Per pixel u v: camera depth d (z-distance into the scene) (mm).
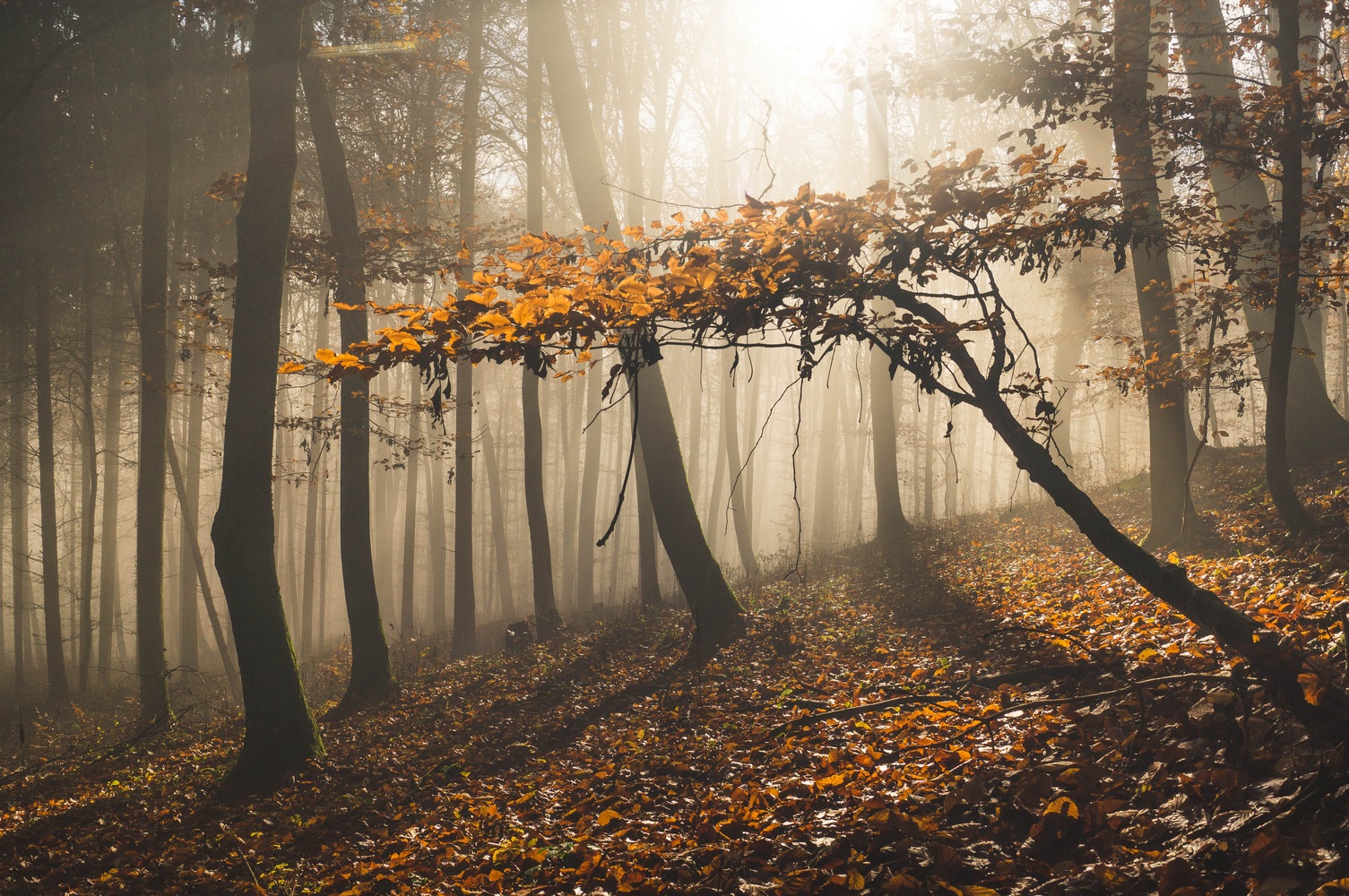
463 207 19312
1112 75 7215
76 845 6922
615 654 11703
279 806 7191
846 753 5258
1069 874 3211
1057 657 6195
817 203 3947
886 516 17641
